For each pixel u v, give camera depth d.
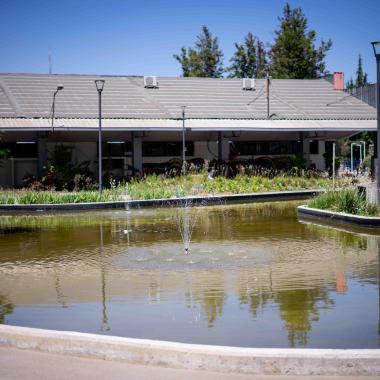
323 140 34.59
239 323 6.55
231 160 30.30
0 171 28.19
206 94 33.47
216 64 53.34
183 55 54.03
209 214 17.91
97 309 7.24
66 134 28.62
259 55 52.56
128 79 34.16
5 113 27.08
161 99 31.72
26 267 9.99
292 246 11.80
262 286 8.32
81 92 31.00
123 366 4.82
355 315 6.82
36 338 5.18
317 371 4.62
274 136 33.12
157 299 7.67
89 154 29.89
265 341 5.94
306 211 16.89
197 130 27.61
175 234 13.68
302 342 5.90
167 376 4.62
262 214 17.81
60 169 25.91
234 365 4.69
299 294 7.84
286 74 51.66
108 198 20.36
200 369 4.75
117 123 27.25
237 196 22.23
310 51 51.75
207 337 6.08
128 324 6.58
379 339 5.98
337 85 37.34
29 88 30.67
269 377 4.60
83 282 8.75
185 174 25.56
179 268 9.70
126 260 10.48
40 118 26.94
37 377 4.61
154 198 21.00
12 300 7.75
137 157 28.83
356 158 41.88
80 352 5.05
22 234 13.93
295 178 26.16
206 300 7.57
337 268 9.54
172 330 6.34
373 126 30.95
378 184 15.84
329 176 29.19
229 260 10.34
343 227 14.62
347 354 4.66
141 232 14.05
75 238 13.21
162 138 31.08
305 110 32.88
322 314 6.87
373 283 8.43
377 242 12.16
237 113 31.14
